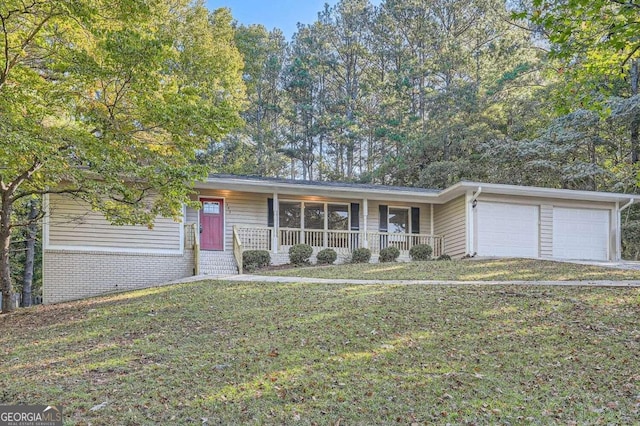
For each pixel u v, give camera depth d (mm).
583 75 9797
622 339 7762
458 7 38500
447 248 20641
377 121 38875
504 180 28047
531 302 9930
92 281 16250
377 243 20578
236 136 36500
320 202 20516
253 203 19594
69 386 6332
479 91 32156
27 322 10648
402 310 9617
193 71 23172
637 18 8359
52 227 16047
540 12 8742
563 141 25688
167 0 23484
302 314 9594
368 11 42594
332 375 6586
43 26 11008
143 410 5594
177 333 8727
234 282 13602
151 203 16594
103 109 11727
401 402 5832
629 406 5734
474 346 7648
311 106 40969
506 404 5793
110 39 10320
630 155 26312
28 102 10727
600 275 13172
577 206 20125
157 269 16906
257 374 6633
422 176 30812
